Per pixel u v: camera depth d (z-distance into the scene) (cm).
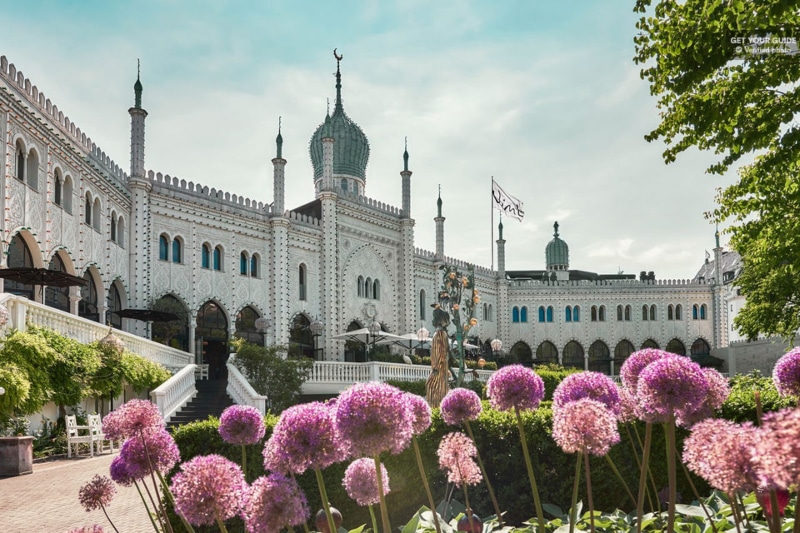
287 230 4225
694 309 6875
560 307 6800
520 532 479
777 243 1691
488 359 6362
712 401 379
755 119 1194
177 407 2433
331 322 4450
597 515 500
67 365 1947
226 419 471
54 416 2031
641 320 6812
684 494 772
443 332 2064
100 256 2962
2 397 1611
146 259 3391
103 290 2986
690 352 6781
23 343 1734
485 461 803
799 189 1412
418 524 493
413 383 3284
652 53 1159
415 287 5559
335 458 328
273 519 301
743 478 232
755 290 3284
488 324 6494
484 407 927
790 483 188
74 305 2666
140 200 3375
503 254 6781
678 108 1220
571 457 773
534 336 6731
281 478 315
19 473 1480
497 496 795
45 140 2416
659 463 770
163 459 430
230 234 3925
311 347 4422
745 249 1902
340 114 5616
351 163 5556
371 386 320
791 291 3033
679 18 1055
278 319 4091
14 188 2180
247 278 4003
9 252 2244
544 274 8012
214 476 319
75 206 2702
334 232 4578
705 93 1180
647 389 331
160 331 3441
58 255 2608
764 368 5750
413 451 796
